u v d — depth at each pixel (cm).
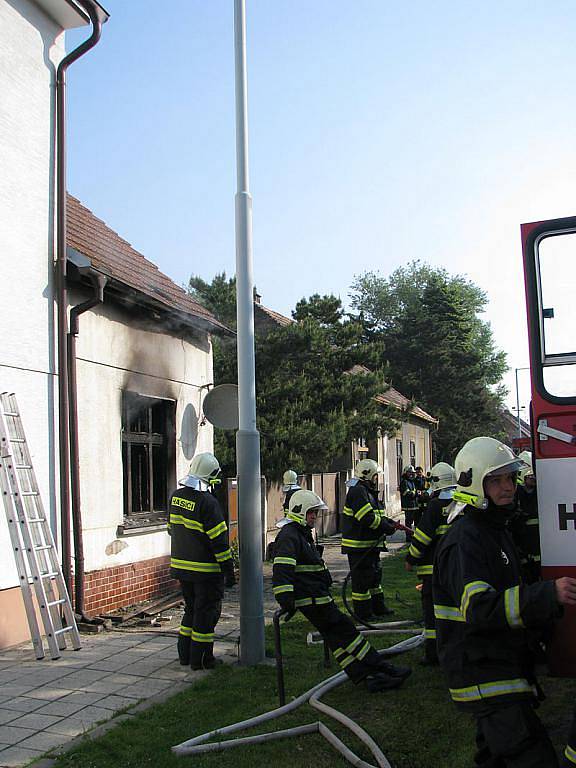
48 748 439
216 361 1617
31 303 771
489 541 298
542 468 350
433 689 537
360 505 787
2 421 677
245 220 670
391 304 6475
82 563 800
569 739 279
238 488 646
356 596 796
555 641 322
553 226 370
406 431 3183
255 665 619
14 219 755
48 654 661
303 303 1755
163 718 487
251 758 422
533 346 364
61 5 823
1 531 697
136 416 1000
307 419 1528
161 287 1068
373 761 420
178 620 837
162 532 1008
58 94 840
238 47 677
